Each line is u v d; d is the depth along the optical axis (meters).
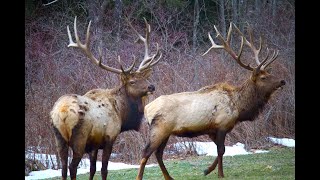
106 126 21.47
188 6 59.59
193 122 23.38
